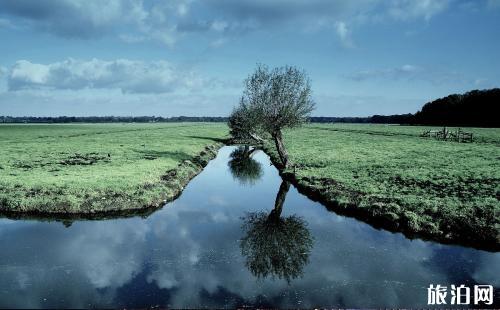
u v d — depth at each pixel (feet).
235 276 48.83
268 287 45.73
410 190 89.15
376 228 69.82
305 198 96.02
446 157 154.20
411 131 377.71
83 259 53.31
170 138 272.72
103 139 261.03
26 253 55.21
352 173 114.93
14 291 43.47
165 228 69.31
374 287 45.91
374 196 83.10
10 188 85.30
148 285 45.70
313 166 133.39
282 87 130.52
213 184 117.29
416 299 42.93
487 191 88.02
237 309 40.34
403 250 58.44
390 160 144.97
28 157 148.66
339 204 82.43
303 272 50.16
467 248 59.57
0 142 228.84
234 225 72.54
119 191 85.40
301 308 40.78
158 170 115.24
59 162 134.10
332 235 65.77
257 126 136.67
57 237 62.75
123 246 59.11
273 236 65.67
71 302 41.16
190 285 45.96
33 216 74.28
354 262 53.72
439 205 73.97
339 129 463.83
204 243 61.52
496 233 60.70
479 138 255.09
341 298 43.11
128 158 146.61
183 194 100.63
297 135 332.80
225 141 293.43
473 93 534.37
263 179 126.41
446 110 560.20
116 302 41.42
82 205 77.20
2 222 70.59
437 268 51.72
